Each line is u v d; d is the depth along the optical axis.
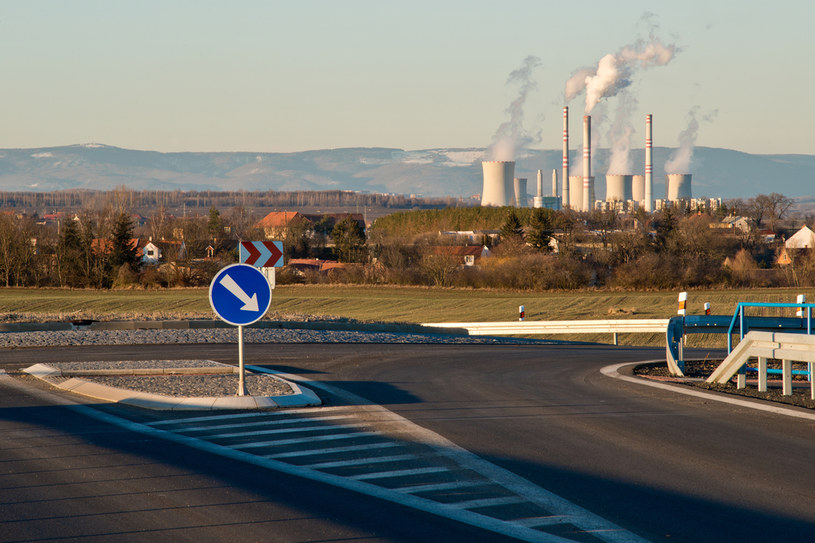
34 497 20.45
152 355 52.59
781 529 18.11
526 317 174.38
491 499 20.50
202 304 189.25
